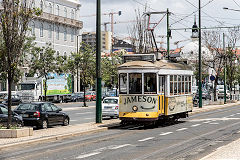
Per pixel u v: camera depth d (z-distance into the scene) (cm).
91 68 5722
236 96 7544
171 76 2434
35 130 2139
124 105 2236
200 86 4522
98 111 2467
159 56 2452
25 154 1339
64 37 8681
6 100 5534
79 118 3259
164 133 2023
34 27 7669
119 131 2142
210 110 4347
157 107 2225
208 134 1975
